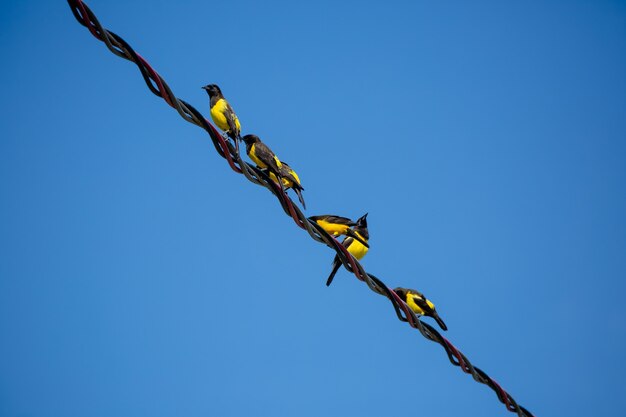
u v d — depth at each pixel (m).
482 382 11.31
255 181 9.14
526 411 11.88
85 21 7.60
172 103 8.29
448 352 10.84
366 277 9.92
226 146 8.77
